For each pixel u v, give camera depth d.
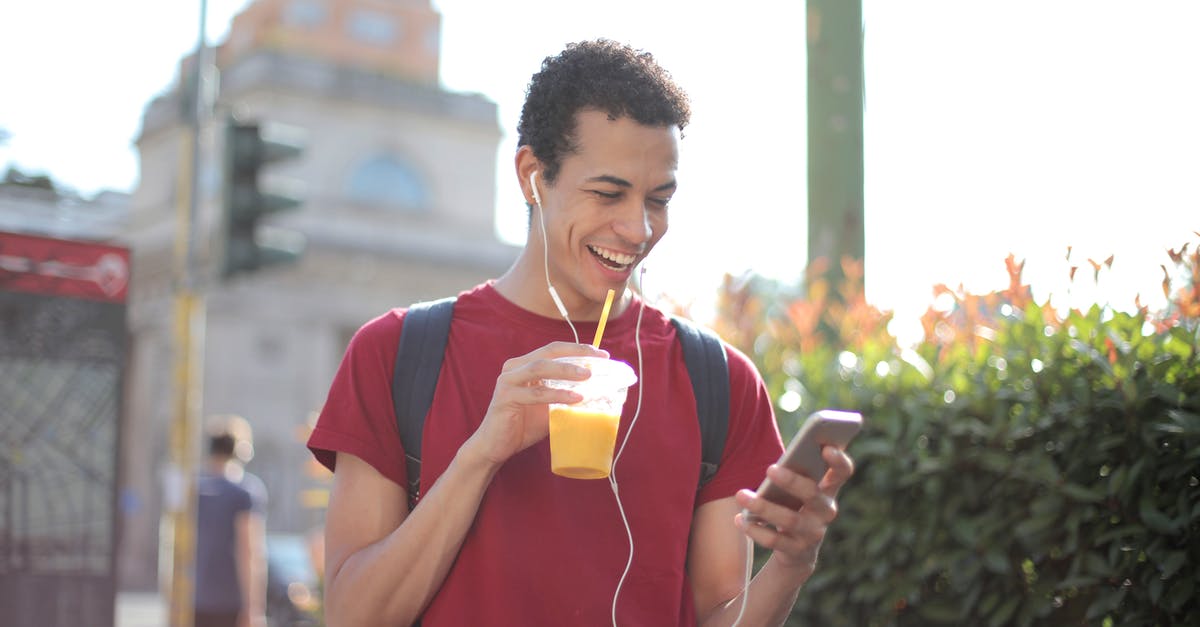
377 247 43.00
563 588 2.15
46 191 15.61
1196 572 3.05
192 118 9.87
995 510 3.48
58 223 15.51
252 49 43.72
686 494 2.29
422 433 2.26
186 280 9.60
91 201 17.00
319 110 43.53
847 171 5.28
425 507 2.09
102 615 6.73
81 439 6.81
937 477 3.61
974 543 3.49
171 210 40.41
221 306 40.06
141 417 39.84
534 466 2.22
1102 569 3.19
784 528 2.01
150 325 40.22
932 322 3.99
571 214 2.18
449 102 45.62
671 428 2.30
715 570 2.33
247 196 9.08
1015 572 3.48
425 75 56.72
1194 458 3.05
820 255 5.25
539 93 2.24
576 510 2.20
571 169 2.18
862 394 3.99
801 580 2.12
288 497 39.94
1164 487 3.15
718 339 2.46
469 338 2.32
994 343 3.66
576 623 2.14
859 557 3.85
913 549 3.72
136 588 35.59
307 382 41.03
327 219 42.56
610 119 2.15
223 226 9.05
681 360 2.39
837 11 5.34
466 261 44.53
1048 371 3.41
